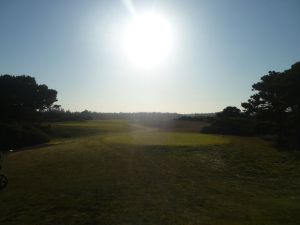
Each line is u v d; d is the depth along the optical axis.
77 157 33.47
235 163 31.42
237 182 24.72
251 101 59.69
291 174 28.08
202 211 17.06
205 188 22.28
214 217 16.12
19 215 16.42
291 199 19.89
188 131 74.69
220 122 68.75
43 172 27.08
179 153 35.06
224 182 24.48
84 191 20.75
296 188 23.16
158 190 21.23
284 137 52.03
